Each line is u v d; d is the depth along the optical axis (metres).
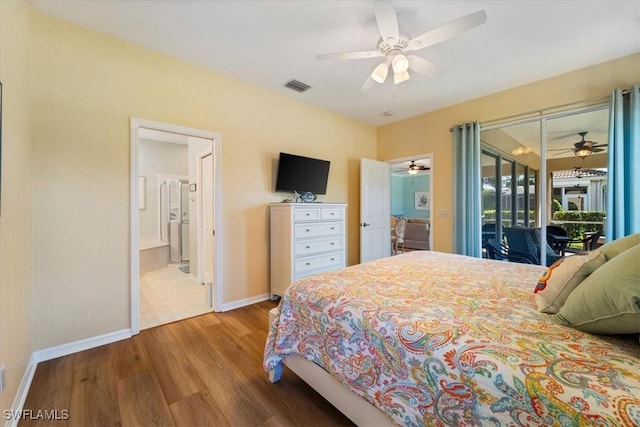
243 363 1.99
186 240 5.85
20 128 1.69
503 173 3.54
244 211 3.20
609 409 0.66
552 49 2.52
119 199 2.35
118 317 2.34
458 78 3.08
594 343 0.93
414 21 2.13
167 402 1.58
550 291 1.23
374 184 4.49
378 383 1.14
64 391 1.67
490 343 0.94
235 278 3.13
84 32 2.19
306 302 1.54
